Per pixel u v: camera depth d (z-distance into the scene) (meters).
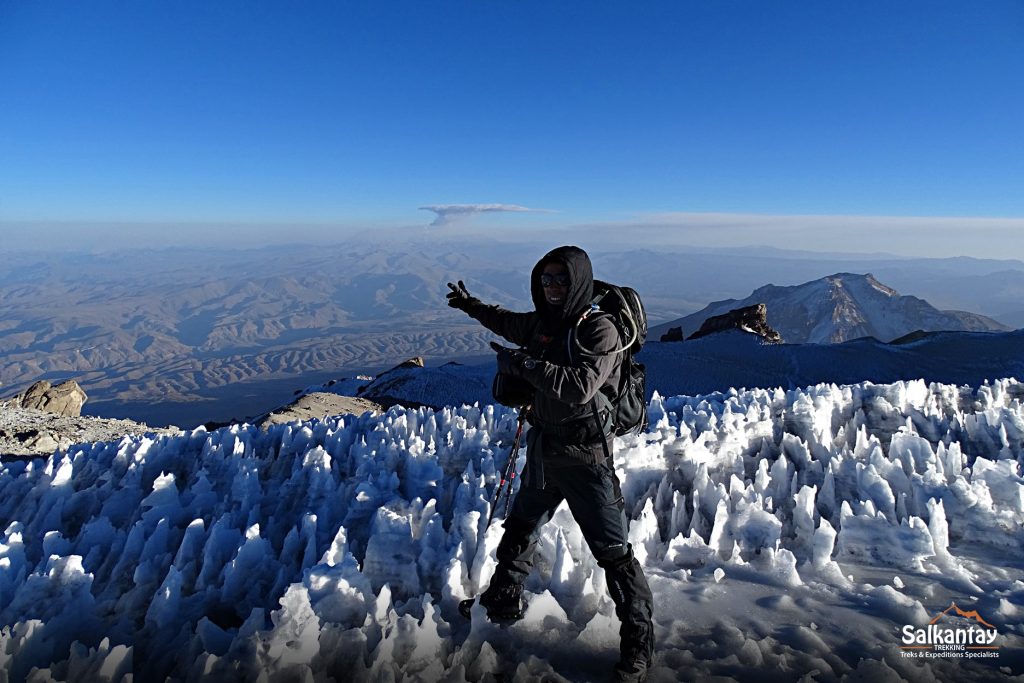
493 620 2.81
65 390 18.69
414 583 3.21
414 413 6.57
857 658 2.62
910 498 4.29
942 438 5.76
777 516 4.11
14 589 3.07
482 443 5.37
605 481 2.67
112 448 5.64
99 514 4.41
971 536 3.90
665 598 3.20
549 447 2.72
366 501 4.14
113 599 3.15
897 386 6.71
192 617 2.93
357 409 18.17
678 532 4.02
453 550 3.35
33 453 8.98
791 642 2.75
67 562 3.09
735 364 31.75
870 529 3.71
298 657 2.53
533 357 2.69
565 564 3.24
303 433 5.78
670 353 34.09
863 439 5.29
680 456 4.73
